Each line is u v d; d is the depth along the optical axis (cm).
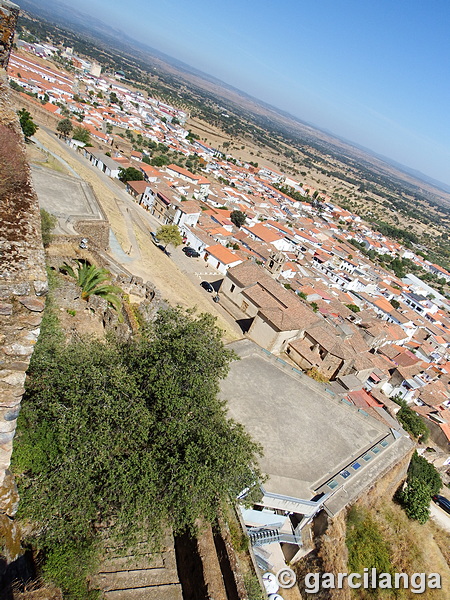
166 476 1239
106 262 3055
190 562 1345
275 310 4756
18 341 779
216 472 1281
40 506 1095
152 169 10906
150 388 1326
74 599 1038
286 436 2550
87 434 1175
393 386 6119
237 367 3023
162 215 8531
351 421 2966
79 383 1238
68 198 4050
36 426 1191
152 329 1612
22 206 937
